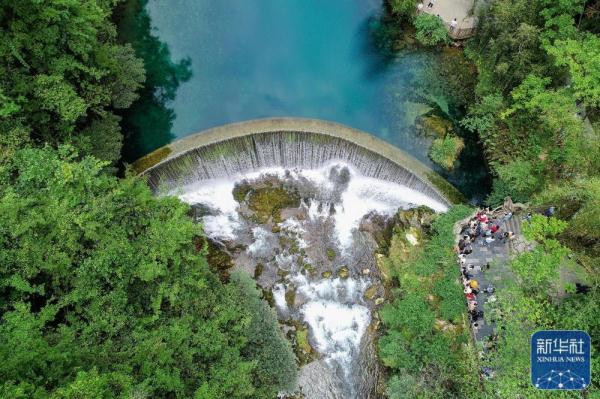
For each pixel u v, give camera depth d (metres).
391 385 31.45
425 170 39.44
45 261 25.08
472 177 39.09
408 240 37.34
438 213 37.94
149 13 43.91
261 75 42.44
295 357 35.50
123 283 26.91
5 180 27.00
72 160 32.69
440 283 33.81
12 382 19.98
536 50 36.31
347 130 40.00
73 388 20.19
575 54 33.03
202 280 29.59
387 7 45.00
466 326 32.09
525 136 36.78
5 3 27.31
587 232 29.36
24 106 29.45
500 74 37.50
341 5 45.56
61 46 30.69
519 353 26.53
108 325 25.91
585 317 25.69
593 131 32.56
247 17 44.69
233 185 40.44
